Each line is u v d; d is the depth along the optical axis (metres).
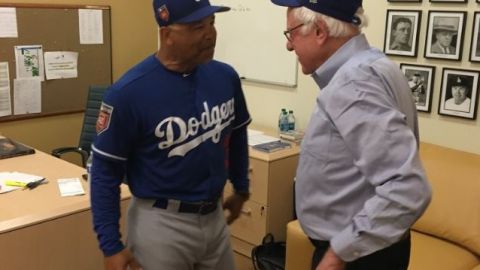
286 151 3.40
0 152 3.08
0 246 1.89
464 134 3.02
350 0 1.38
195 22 1.50
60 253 2.07
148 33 4.70
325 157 1.39
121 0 4.47
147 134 1.59
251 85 4.16
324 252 1.47
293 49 1.51
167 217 1.66
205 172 1.69
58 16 4.09
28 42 3.96
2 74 3.87
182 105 1.61
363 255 1.29
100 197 1.58
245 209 3.42
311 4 1.41
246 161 1.98
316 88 3.70
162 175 1.63
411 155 1.23
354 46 1.42
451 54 2.98
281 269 3.07
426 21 3.06
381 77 1.33
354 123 1.27
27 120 4.09
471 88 2.93
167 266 1.68
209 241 1.75
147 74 1.58
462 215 2.65
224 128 1.75
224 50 4.28
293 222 2.82
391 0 3.20
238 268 3.36
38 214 2.04
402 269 1.58
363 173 1.28
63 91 4.23
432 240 2.72
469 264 2.51
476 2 2.85
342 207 1.41
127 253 1.63
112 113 1.54
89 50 4.33
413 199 1.22
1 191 2.46
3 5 3.78
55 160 3.03
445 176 2.76
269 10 3.86
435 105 3.11
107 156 1.57
